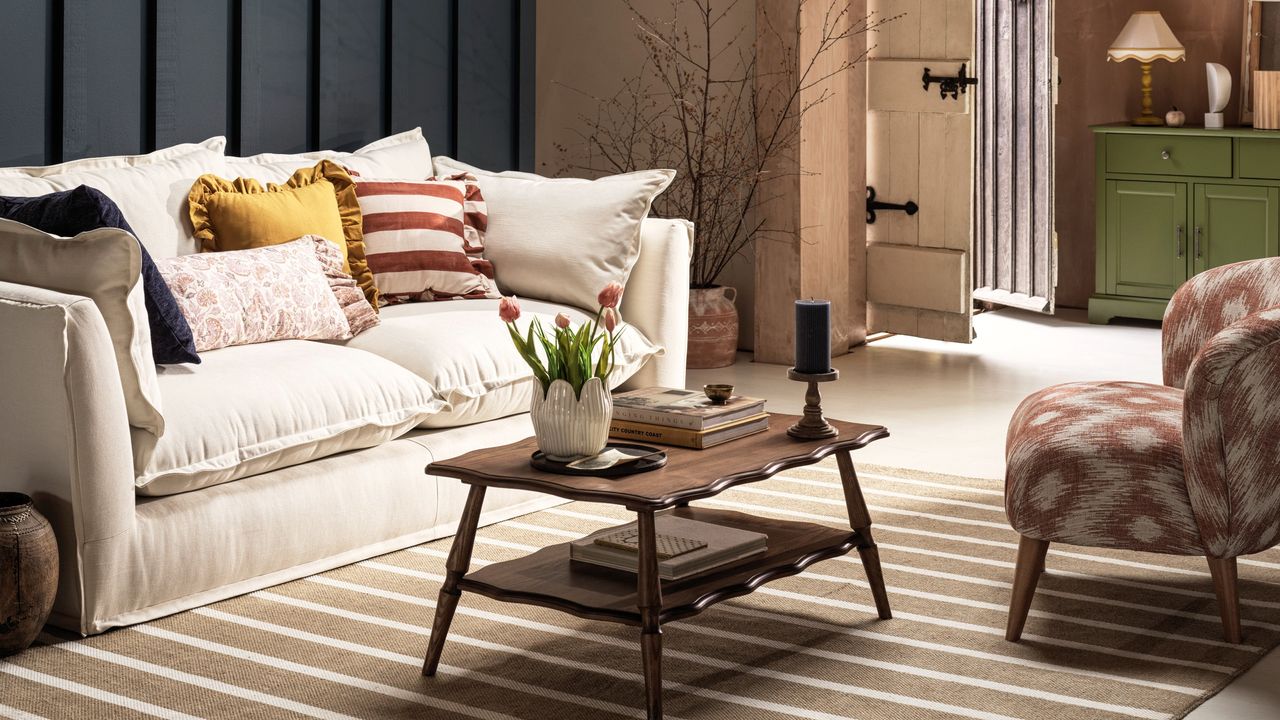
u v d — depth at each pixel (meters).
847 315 6.06
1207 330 3.16
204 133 4.27
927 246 6.02
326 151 4.21
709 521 2.95
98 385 2.69
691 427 2.71
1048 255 6.18
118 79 4.03
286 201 3.75
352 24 4.69
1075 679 2.53
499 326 3.70
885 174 6.11
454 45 5.11
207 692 2.50
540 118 6.35
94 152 3.99
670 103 5.97
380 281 3.98
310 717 2.40
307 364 3.23
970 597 2.99
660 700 2.36
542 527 3.55
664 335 4.10
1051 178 6.12
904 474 4.03
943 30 5.81
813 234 5.76
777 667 2.61
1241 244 6.16
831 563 3.24
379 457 3.29
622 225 4.08
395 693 2.50
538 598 2.48
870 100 6.08
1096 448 2.68
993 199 6.41
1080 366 5.63
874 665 2.62
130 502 2.77
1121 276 6.54
